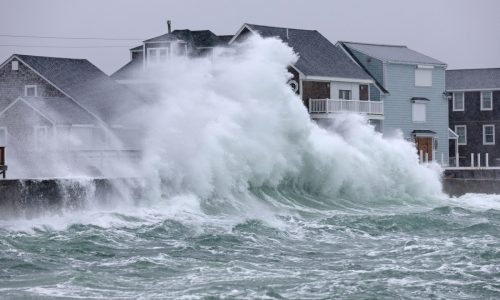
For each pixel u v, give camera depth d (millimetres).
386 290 72625
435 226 111250
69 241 89938
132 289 71250
